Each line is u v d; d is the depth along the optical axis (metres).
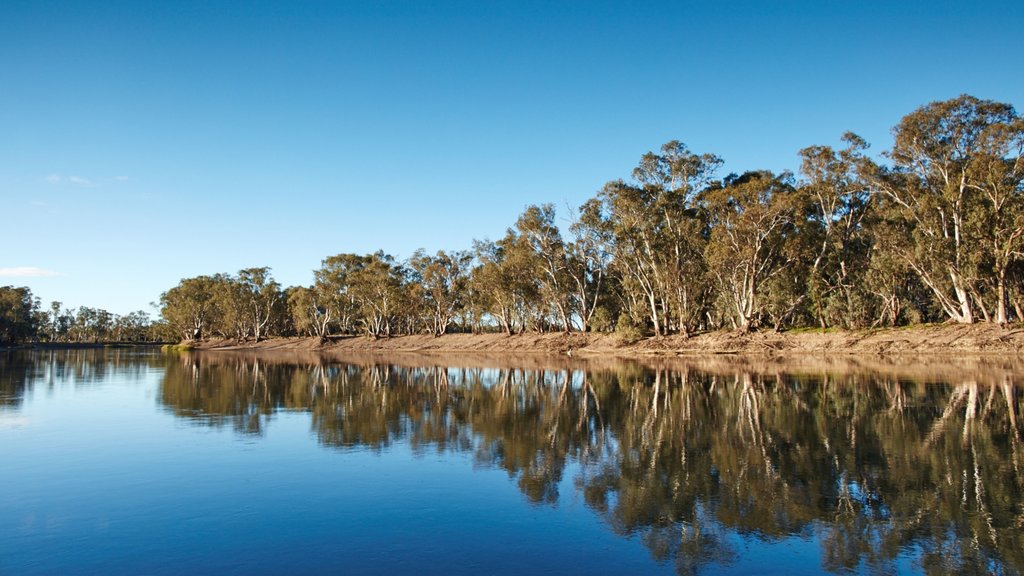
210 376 42.53
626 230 60.91
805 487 12.05
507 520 10.32
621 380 35.44
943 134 48.81
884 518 10.20
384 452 15.75
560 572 8.21
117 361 67.62
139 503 11.37
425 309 101.06
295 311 117.06
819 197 57.81
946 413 20.05
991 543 9.05
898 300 56.97
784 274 58.59
